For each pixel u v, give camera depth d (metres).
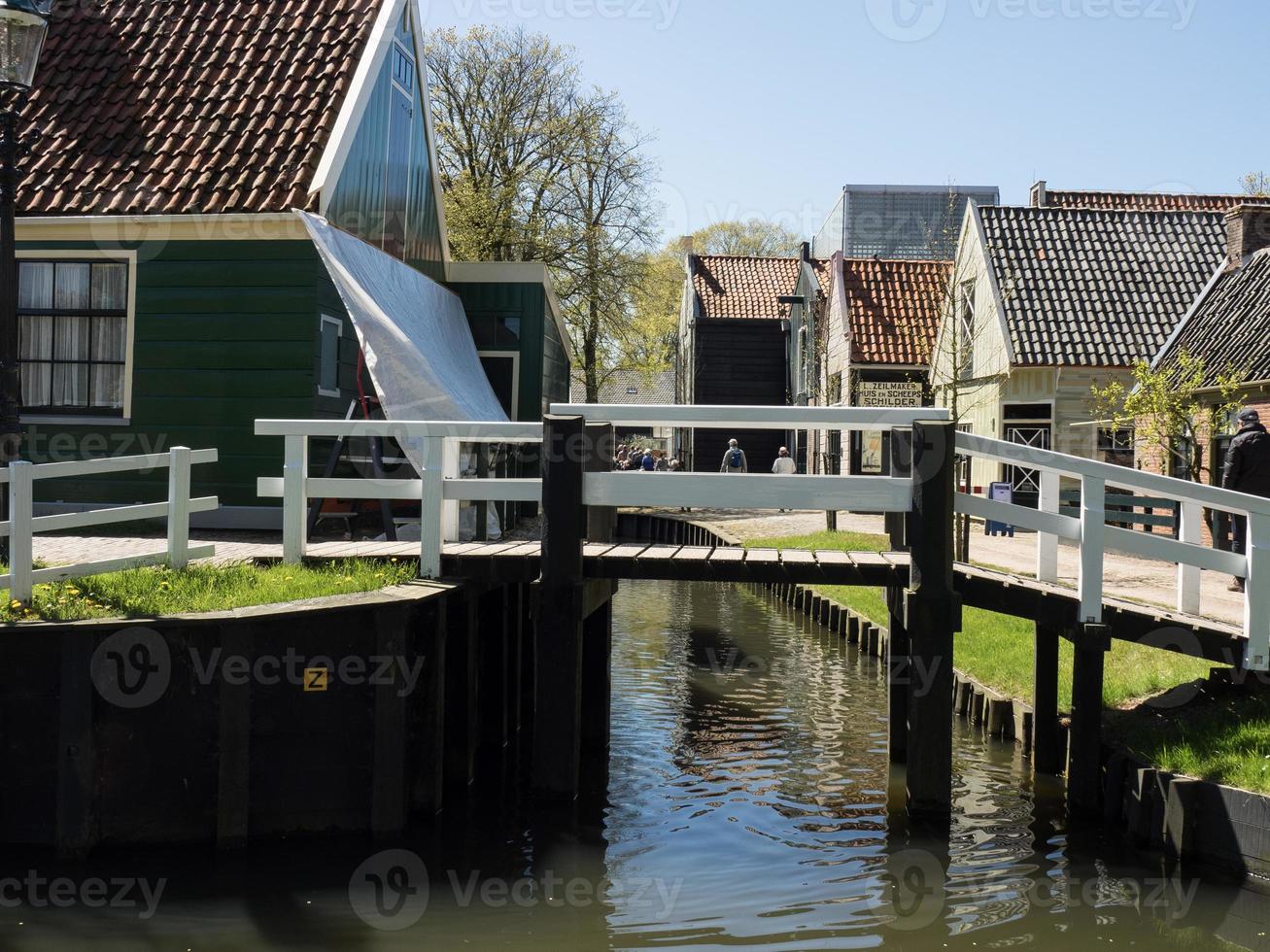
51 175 12.58
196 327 12.20
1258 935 6.28
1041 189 29.23
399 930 6.23
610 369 38.00
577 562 8.11
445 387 12.06
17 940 5.90
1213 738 7.74
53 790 6.83
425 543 8.45
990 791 8.82
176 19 14.40
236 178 12.34
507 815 8.16
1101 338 21.88
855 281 29.67
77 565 7.47
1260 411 16.06
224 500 12.19
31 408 12.45
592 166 32.56
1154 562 16.09
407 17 15.27
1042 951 6.11
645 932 6.33
